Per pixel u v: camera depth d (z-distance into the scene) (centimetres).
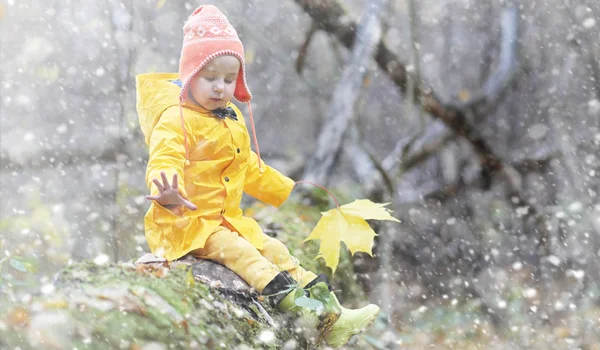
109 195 1171
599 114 1033
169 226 456
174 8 1476
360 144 1052
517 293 970
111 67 1136
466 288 1124
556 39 1144
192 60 461
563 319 912
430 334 900
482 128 1251
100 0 1254
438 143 1120
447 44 1627
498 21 1479
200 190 471
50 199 1205
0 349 327
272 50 1252
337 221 498
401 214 1295
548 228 1079
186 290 396
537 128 1223
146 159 1145
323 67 1667
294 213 859
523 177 1241
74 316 346
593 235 1000
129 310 357
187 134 464
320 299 457
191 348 364
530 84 1287
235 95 511
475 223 1283
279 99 1766
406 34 1376
